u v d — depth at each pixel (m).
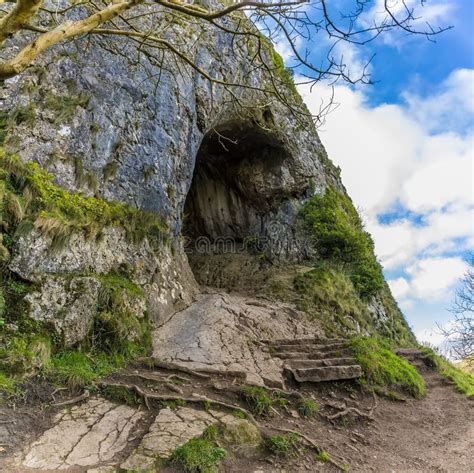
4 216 6.41
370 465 5.57
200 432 4.93
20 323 5.95
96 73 9.52
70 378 5.61
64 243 7.08
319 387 7.79
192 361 7.37
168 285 9.85
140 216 9.46
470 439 7.20
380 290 17.86
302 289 13.82
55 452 4.19
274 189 17.56
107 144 9.24
